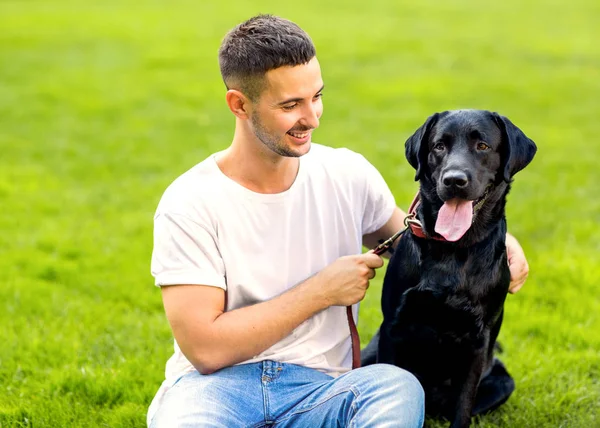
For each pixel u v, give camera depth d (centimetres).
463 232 300
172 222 291
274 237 299
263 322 284
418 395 267
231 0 2114
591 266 550
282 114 284
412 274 321
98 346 436
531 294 504
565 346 438
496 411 369
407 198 707
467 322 321
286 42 279
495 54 1464
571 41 1582
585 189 755
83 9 1964
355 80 1268
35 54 1449
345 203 312
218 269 291
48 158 880
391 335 335
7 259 585
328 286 288
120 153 898
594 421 358
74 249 604
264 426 282
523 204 700
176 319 285
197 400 275
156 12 1916
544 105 1124
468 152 316
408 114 1066
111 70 1338
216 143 938
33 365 414
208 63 1391
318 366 298
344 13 1919
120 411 366
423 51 1484
